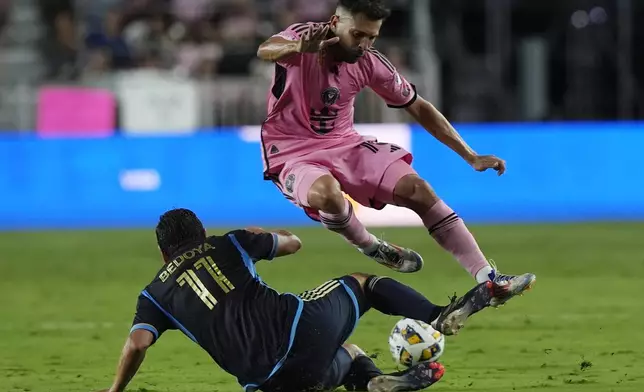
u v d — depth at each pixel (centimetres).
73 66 6612
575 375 2161
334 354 1852
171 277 1841
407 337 2055
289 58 1997
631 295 3509
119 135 6103
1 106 6291
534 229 5747
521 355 2433
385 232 5725
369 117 6253
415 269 2070
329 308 1852
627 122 6644
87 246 5247
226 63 6738
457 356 2433
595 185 6234
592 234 5494
